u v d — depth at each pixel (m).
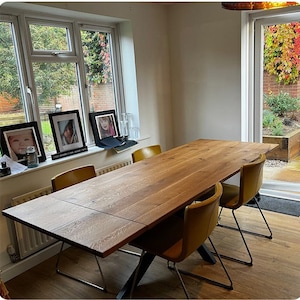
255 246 2.59
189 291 2.11
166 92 3.94
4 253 2.39
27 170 2.47
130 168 2.44
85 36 3.17
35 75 2.75
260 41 3.47
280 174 3.66
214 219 1.84
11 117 2.62
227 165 2.32
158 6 3.66
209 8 3.49
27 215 1.68
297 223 2.94
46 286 2.26
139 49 3.47
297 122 3.45
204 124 3.84
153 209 1.63
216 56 3.56
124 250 2.68
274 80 3.50
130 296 1.97
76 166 2.89
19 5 2.46
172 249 1.82
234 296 2.03
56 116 2.88
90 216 1.61
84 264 2.52
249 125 3.72
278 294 2.02
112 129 3.42
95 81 3.32
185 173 2.20
